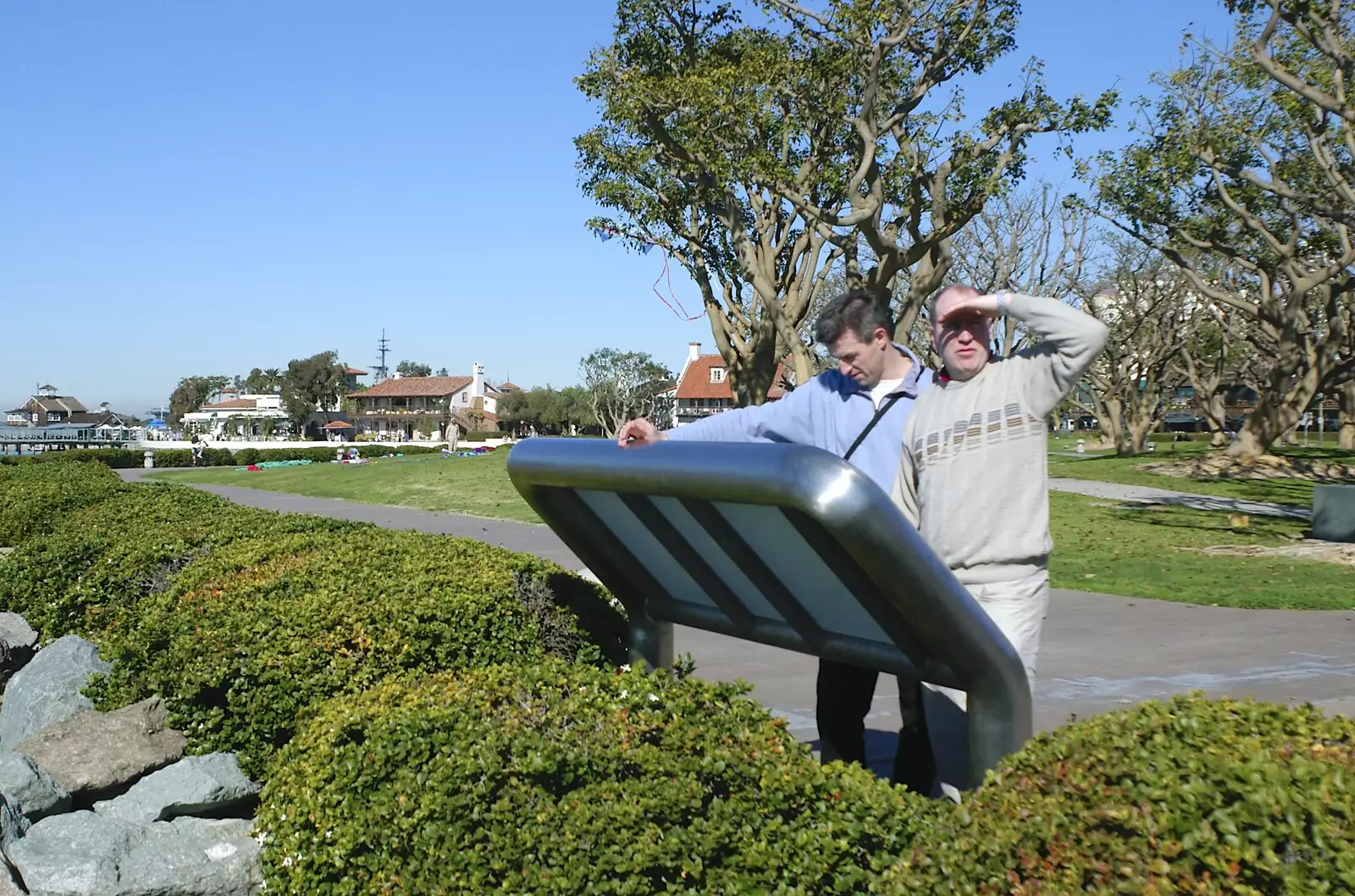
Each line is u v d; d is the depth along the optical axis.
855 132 19.38
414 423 117.19
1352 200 20.61
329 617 4.70
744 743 2.99
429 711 3.25
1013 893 1.94
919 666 2.95
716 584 3.46
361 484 28.33
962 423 3.15
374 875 2.86
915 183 18.66
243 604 5.18
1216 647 7.86
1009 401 3.09
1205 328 46.31
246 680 4.50
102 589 6.74
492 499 22.08
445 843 2.70
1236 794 1.89
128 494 12.45
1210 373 51.38
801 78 17.94
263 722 4.41
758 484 2.61
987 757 2.82
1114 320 45.09
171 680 4.67
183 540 7.32
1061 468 34.28
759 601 3.40
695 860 2.52
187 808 4.07
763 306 21.14
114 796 4.35
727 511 2.95
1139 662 7.33
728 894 2.49
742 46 19.34
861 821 2.61
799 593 3.12
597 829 2.60
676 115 19.11
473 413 115.88
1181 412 96.88
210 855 3.65
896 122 18.33
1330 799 1.80
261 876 3.60
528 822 2.69
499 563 5.80
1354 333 34.19
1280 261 28.06
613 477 3.10
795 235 23.58
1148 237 29.61
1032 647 3.07
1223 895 1.76
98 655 5.70
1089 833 1.99
